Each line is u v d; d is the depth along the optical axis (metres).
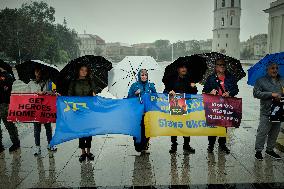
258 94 5.07
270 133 5.39
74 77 5.26
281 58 5.18
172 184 4.40
